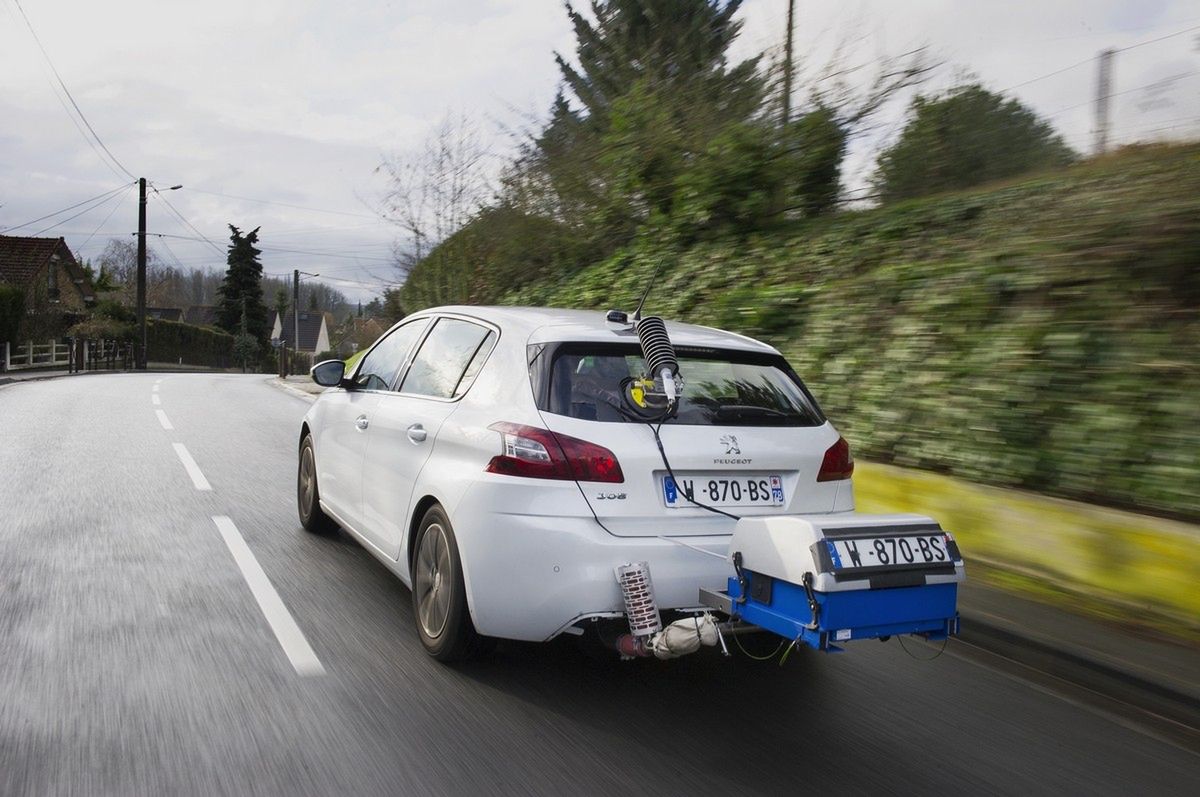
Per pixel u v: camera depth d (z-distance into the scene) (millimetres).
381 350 5461
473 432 3820
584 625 3521
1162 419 5055
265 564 5414
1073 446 5445
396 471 4465
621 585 3432
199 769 2947
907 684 4086
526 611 3510
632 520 3535
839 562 3102
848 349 7562
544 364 3752
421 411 4383
